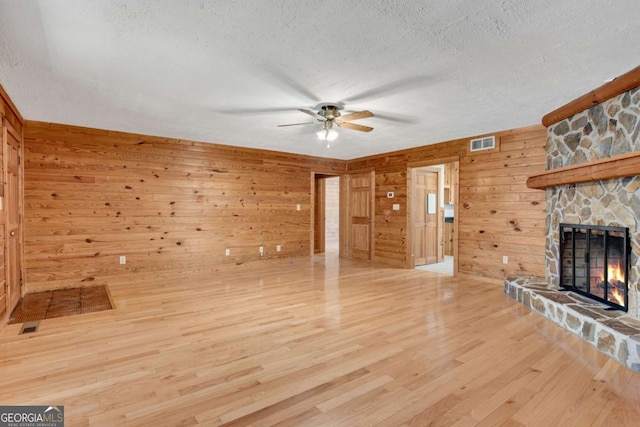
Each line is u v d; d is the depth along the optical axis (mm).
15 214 3939
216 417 1861
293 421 1832
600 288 3354
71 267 4723
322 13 2010
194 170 5684
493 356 2625
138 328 3188
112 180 4977
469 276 5348
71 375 2307
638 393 2109
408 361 2537
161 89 3225
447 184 8445
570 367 2445
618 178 3047
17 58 2553
